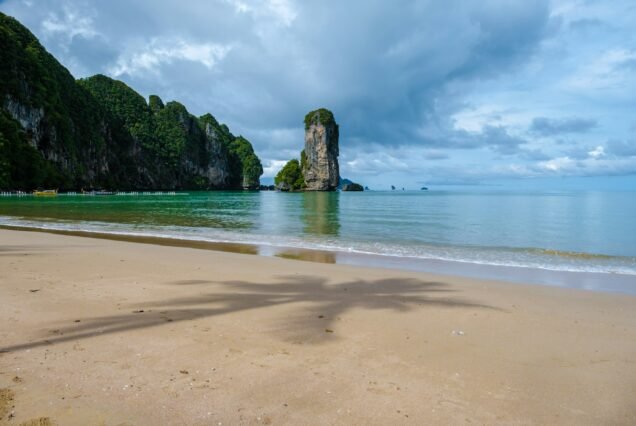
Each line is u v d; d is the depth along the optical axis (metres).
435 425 3.25
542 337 5.43
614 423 3.36
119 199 71.06
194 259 11.45
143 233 19.31
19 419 3.17
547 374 4.26
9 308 6.21
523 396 3.77
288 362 4.38
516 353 4.82
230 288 7.90
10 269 9.38
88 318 5.79
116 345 4.77
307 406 3.47
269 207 48.25
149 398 3.54
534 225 23.36
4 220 25.92
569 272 10.87
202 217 30.64
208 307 6.50
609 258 13.04
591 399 3.75
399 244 15.93
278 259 11.80
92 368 4.12
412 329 5.60
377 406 3.51
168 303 6.70
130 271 9.44
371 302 7.03
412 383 3.97
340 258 12.79
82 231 19.86
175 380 3.89
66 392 3.62
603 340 5.36
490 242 16.62
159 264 10.45
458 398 3.70
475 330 5.64
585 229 21.20
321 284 8.45
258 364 4.31
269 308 6.50
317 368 4.25
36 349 4.60
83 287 7.71
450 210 37.97
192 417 3.26
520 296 7.81
